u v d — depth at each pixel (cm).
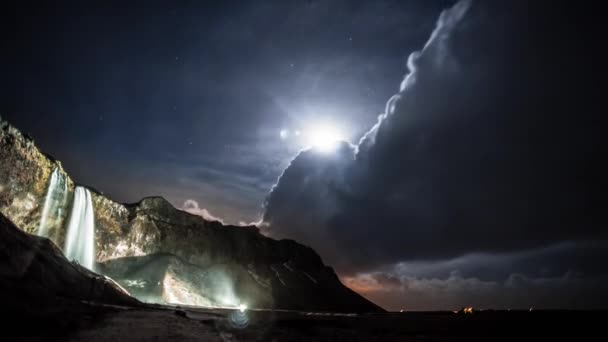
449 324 5006
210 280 8700
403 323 4931
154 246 8512
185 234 9481
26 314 1678
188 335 2027
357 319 5400
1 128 5372
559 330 4344
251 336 2359
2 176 5347
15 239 3002
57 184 6481
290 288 10875
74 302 2630
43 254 3288
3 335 1379
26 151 5775
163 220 9312
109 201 7969
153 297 6656
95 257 7244
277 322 3831
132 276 7344
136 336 1777
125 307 3319
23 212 5784
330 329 3397
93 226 7356
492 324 5031
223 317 3919
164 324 2370
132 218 8406
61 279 3212
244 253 11062
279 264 12112
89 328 1847
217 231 10756
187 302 7088
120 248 7800
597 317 7469
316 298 11100
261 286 9956
